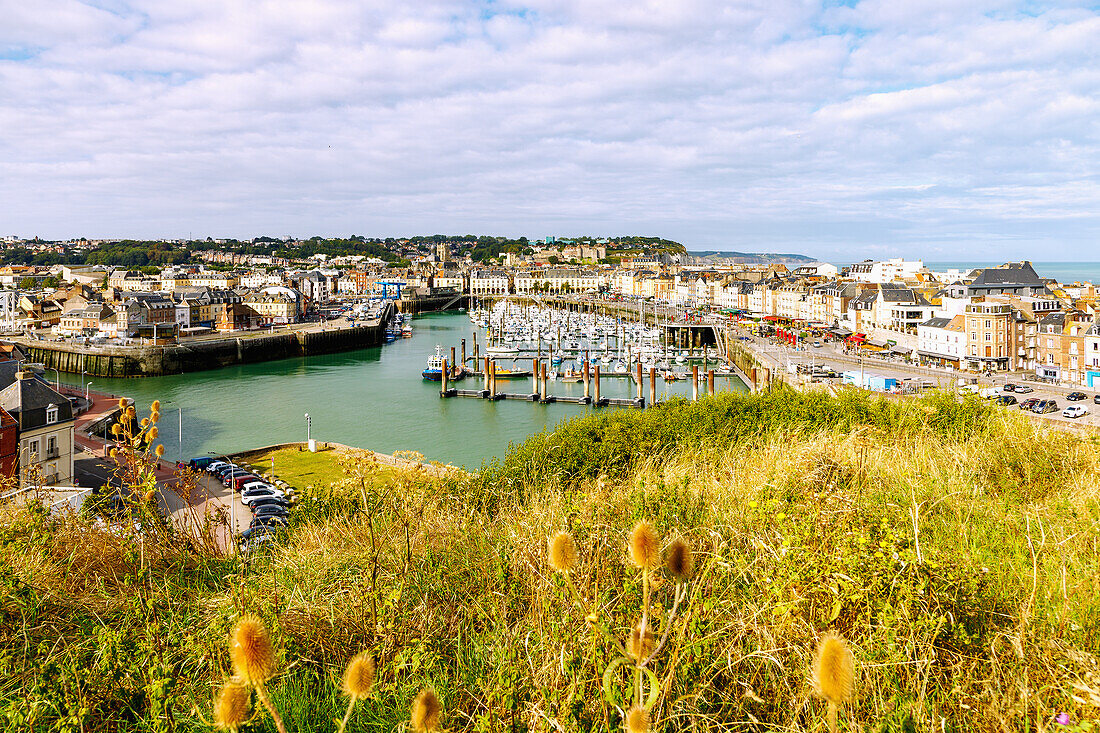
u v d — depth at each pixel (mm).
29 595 6676
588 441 21266
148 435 8578
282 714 4734
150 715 4773
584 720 4402
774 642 4891
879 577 5344
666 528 7395
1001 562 6379
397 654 5320
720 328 137000
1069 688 4391
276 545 9695
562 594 5520
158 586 7355
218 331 138500
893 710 4398
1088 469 11281
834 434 15547
